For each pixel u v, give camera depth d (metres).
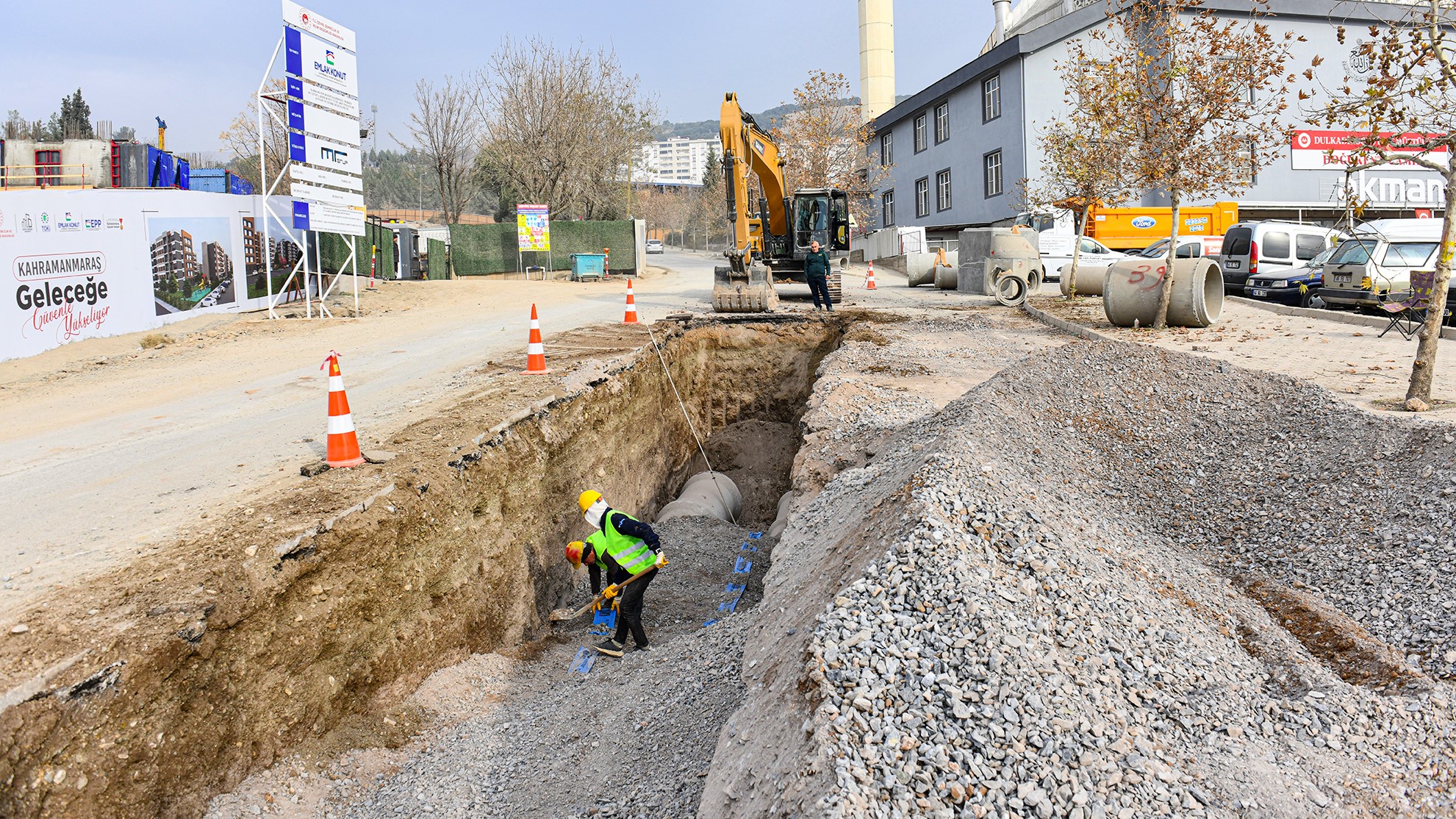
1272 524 6.36
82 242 14.74
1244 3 27.73
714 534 11.53
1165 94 14.62
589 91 39.12
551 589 9.05
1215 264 14.70
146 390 11.15
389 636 6.32
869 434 9.41
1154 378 9.07
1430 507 5.69
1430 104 9.52
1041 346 14.30
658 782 4.79
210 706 4.79
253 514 5.98
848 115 40.97
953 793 3.34
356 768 5.54
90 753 4.05
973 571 4.60
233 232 18.47
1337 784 3.70
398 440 7.82
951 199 36.91
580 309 19.91
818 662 4.03
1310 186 28.88
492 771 5.70
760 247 19.17
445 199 39.38
